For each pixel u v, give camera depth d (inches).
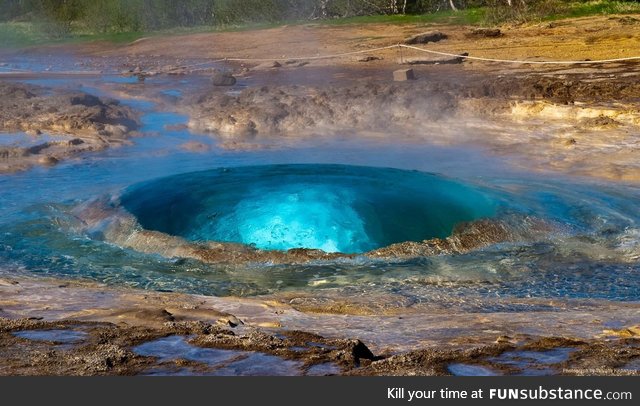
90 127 571.2
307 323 210.8
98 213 366.0
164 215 359.6
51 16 1429.6
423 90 636.1
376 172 399.9
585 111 550.6
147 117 636.1
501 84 644.1
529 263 311.3
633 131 502.9
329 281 296.2
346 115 588.4
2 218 370.9
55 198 403.9
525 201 368.8
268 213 352.5
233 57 1015.6
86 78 882.8
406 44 994.7
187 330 182.2
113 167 472.4
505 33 1010.1
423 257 319.3
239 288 291.1
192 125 591.8
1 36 1334.9
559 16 1089.4
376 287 287.3
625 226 346.0
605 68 732.0
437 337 191.8
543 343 175.3
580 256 318.0
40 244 337.7
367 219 347.9
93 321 192.5
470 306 256.7
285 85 728.3
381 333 196.7
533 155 473.1
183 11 1355.8
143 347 169.6
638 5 1117.7
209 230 347.9
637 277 295.1
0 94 697.6
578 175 426.0
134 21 1370.6
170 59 1044.5
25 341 172.6
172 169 464.4
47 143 523.2
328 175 392.8
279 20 1320.1
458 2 1305.4
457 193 373.1
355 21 1214.9
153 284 295.3
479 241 330.3
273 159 488.1
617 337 189.9
